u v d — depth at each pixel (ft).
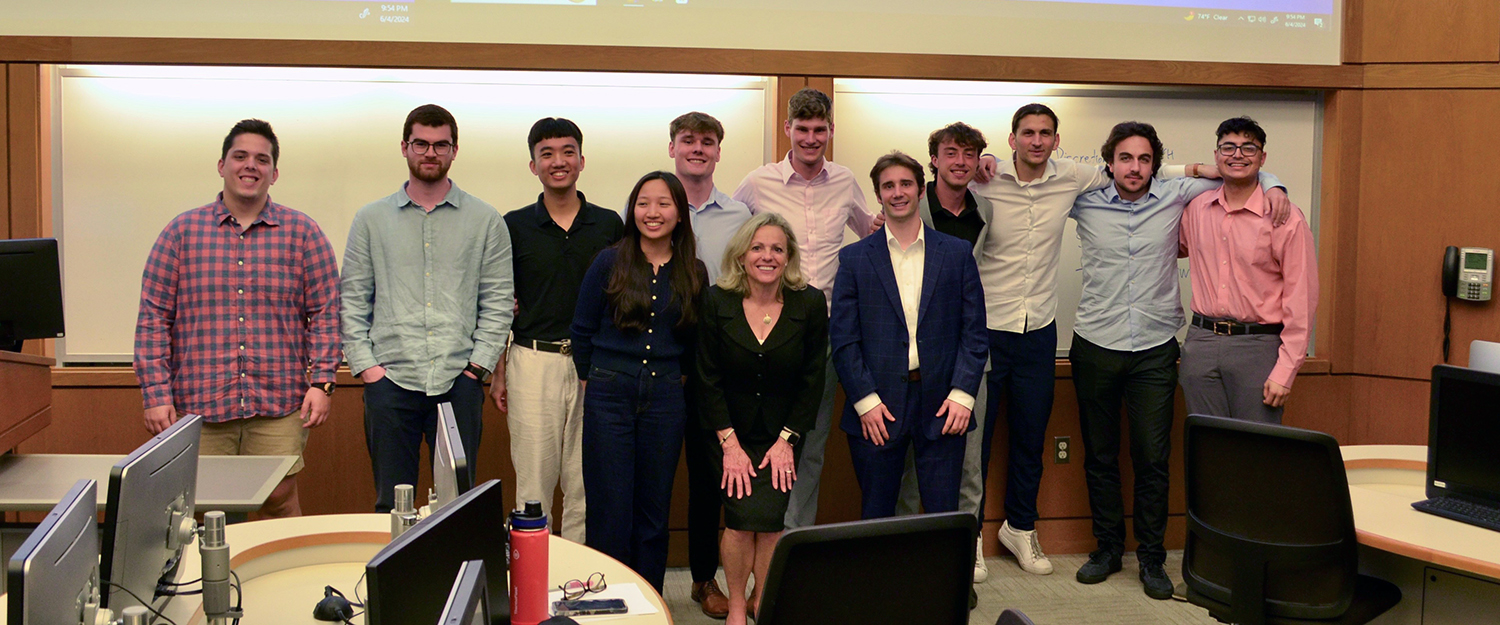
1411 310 13.56
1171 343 12.55
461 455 5.51
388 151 12.63
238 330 10.44
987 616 11.56
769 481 10.05
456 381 10.66
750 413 10.09
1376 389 13.79
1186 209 12.55
